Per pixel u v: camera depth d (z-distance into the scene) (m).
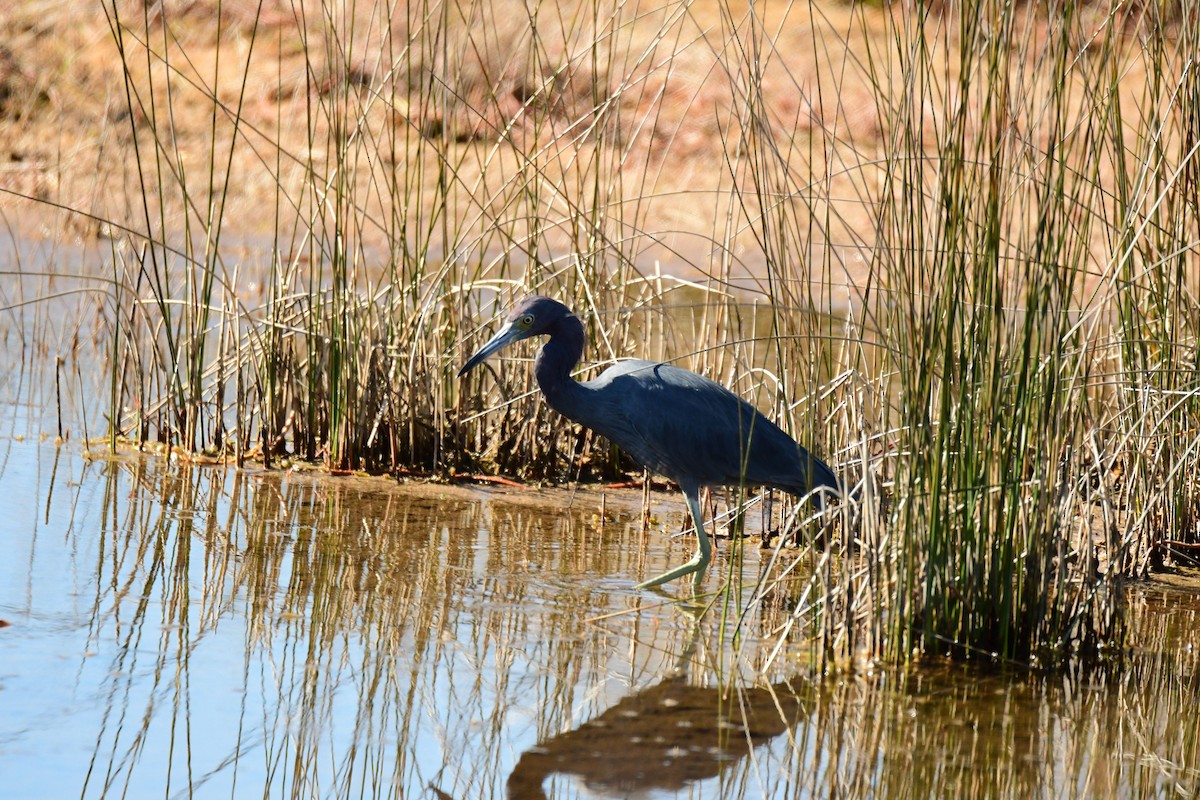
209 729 7.80
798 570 11.54
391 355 13.89
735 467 11.31
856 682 8.95
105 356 17.17
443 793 7.27
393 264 13.72
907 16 9.02
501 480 14.00
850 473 11.05
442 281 13.80
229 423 15.43
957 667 9.23
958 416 8.96
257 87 27.44
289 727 7.91
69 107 26.72
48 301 19.77
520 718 8.23
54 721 7.73
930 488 9.16
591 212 15.08
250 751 7.57
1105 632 9.66
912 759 7.84
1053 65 8.87
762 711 8.48
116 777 7.16
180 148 25.97
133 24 28.42
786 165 10.16
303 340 16.83
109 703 8.02
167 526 11.55
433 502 13.02
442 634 9.49
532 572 11.07
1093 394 13.46
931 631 9.26
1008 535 9.12
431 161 24.41
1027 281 8.91
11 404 15.32
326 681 8.55
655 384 11.50
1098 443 11.24
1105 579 9.73
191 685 8.36
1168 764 7.89
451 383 14.30
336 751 7.67
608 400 11.54
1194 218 11.37
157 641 8.98
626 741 7.99
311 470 13.81
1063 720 8.48
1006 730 8.30
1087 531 9.52
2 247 21.94
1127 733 8.34
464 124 24.83
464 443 14.26
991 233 8.81
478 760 7.66
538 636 9.59
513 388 14.23
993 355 9.35
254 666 8.71
